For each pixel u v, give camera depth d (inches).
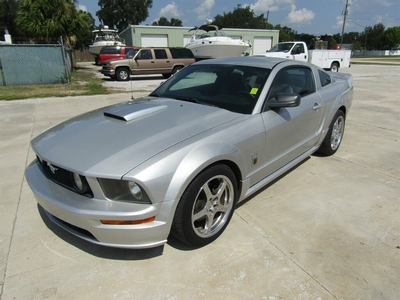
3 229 105.8
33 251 95.0
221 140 94.2
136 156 82.1
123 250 95.3
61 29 801.6
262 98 114.8
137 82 587.8
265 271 86.9
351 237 102.1
